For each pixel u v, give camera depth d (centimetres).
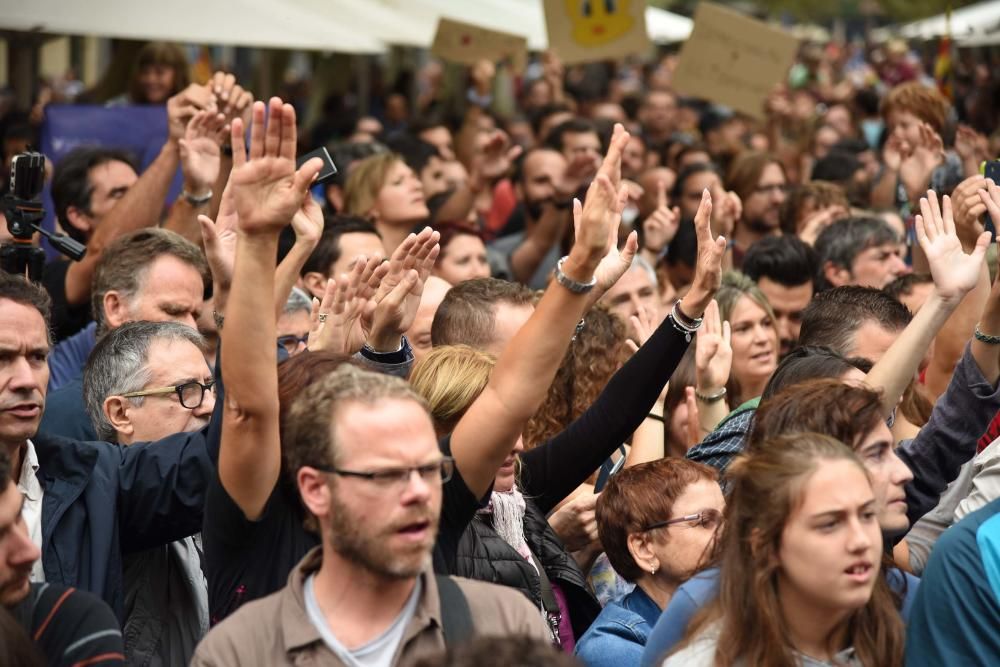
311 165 811
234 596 860
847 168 2888
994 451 1034
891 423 1083
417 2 3678
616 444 1066
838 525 782
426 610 758
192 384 1103
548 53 3853
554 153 2381
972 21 5016
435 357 1018
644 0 2792
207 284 1385
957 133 2358
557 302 881
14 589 773
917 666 845
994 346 1113
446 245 1867
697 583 860
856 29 12069
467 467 890
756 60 2755
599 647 977
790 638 803
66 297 1639
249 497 840
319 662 741
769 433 917
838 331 1282
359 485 726
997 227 1195
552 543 1075
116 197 1773
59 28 2367
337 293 1064
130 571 997
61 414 1235
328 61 4569
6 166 2816
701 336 1274
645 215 2425
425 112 4825
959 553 841
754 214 2388
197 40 2578
